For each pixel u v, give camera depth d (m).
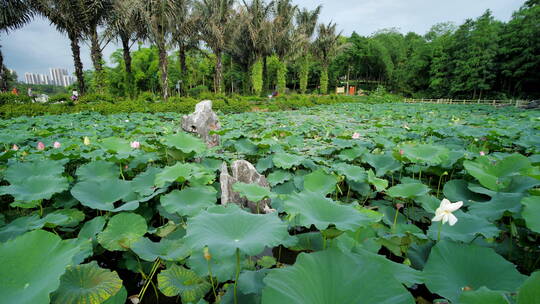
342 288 1.25
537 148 5.24
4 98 14.17
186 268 2.30
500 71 38.09
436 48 45.19
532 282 1.12
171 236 2.50
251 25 28.00
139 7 16.62
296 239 2.09
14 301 1.25
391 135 6.84
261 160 4.57
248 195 2.41
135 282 2.30
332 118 14.44
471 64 38.47
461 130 7.33
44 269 1.41
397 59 57.34
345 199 3.80
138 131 7.33
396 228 2.45
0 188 2.60
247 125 10.54
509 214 2.12
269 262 2.31
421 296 2.06
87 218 3.19
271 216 1.75
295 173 4.17
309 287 1.25
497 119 11.68
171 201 2.61
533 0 36.31
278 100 27.34
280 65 34.47
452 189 3.22
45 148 5.52
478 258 1.67
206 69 47.59
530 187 2.42
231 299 1.66
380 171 3.88
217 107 19.09
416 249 2.08
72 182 3.44
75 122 10.02
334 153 5.63
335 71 56.28
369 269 1.31
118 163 3.78
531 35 33.59
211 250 1.38
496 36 36.91
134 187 3.06
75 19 16.69
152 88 47.44
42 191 2.68
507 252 2.23
